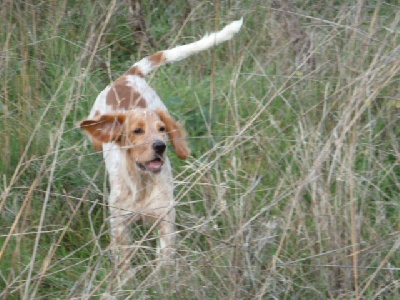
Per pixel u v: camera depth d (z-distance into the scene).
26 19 12.57
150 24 14.02
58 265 8.72
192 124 11.20
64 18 13.19
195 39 13.16
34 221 9.16
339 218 8.29
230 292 7.67
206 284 7.76
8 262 8.67
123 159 9.30
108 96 10.87
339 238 8.09
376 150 9.87
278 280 8.05
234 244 7.85
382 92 10.55
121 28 13.81
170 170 9.49
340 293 7.90
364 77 8.57
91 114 10.93
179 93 11.93
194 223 9.06
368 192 9.02
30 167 10.08
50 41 12.41
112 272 7.54
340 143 8.20
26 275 8.49
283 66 11.61
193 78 12.41
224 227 8.48
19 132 10.34
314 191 8.34
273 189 9.41
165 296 7.63
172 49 11.39
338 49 11.07
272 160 9.91
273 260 7.67
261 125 10.73
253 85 11.55
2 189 9.80
